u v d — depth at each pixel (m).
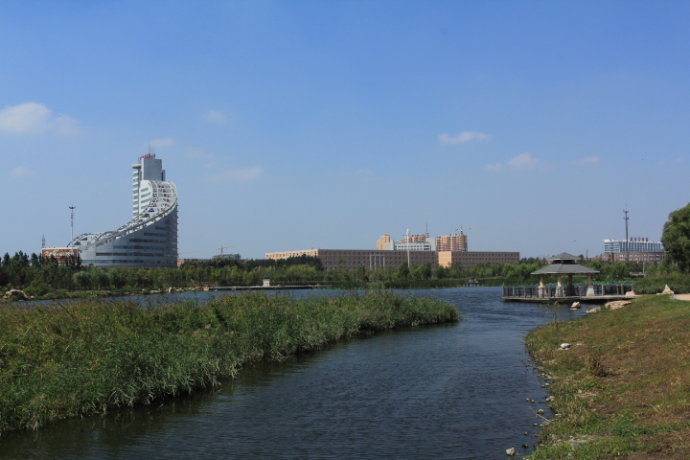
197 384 18.59
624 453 9.42
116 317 21.20
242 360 22.61
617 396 14.27
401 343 30.22
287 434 13.45
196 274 139.38
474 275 169.00
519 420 14.23
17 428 14.00
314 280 152.62
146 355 17.23
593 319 33.62
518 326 39.41
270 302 30.58
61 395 15.16
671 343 19.23
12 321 19.39
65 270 99.06
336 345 29.44
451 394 17.47
